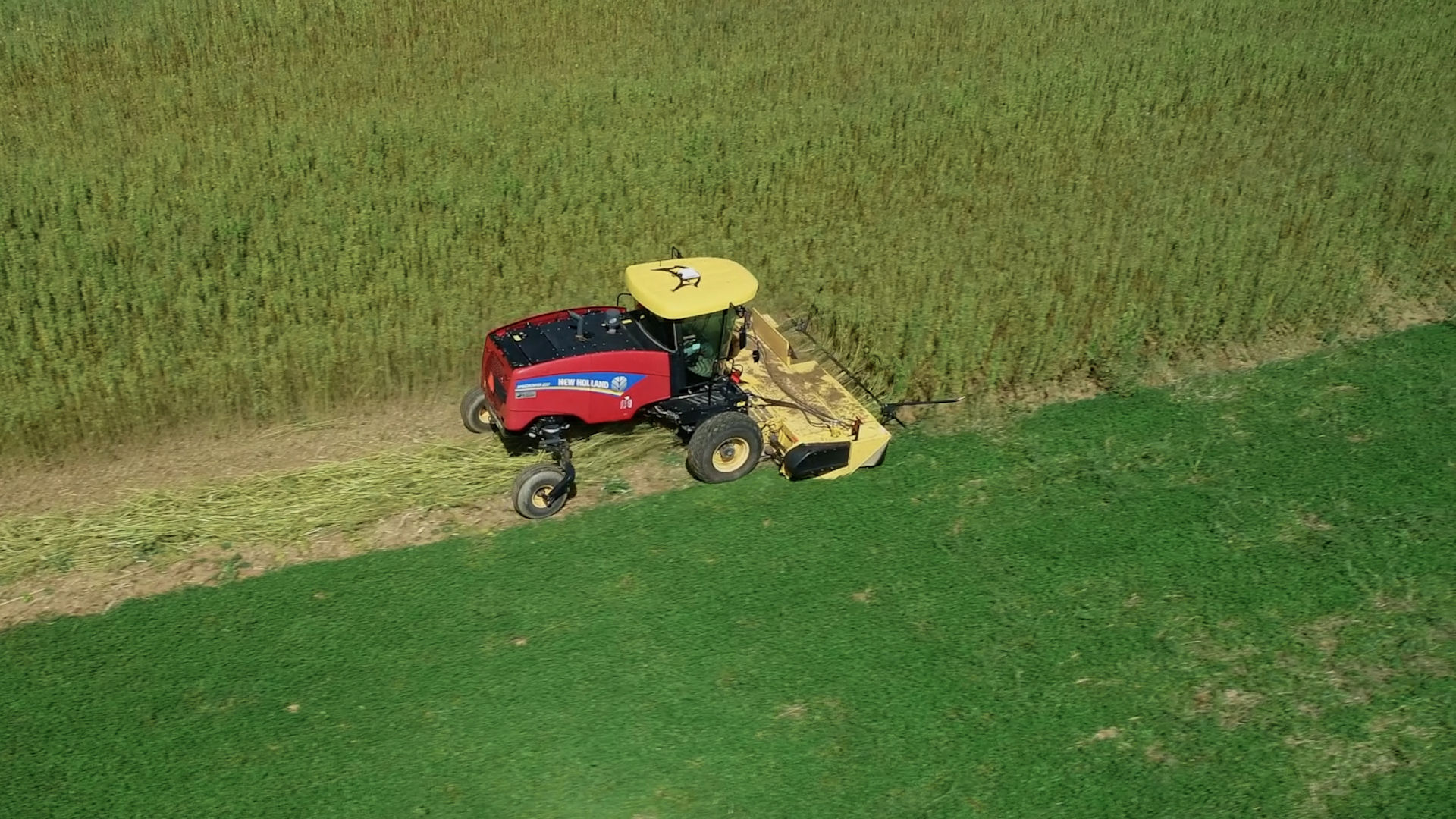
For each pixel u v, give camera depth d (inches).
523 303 618.8
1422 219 708.7
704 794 371.2
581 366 479.5
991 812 366.0
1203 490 506.9
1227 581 454.9
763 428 522.0
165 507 497.7
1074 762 382.3
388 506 498.9
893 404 555.2
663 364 497.7
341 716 399.2
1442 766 377.7
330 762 382.3
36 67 874.1
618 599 448.1
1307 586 451.5
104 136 785.6
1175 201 705.0
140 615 442.6
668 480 518.0
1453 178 721.0
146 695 407.8
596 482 516.1
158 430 550.3
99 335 577.0
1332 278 645.3
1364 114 836.6
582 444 535.2
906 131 797.2
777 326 609.9
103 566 467.2
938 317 587.8
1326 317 635.5
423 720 397.1
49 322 573.0
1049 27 994.1
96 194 698.2
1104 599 446.6
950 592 451.2
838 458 502.0
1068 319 606.2
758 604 446.0
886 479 518.0
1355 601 444.1
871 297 614.5
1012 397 580.1
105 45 916.0
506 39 953.5
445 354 585.0
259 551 476.7
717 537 481.7
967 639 429.4
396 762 382.3
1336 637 428.1
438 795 370.9
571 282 637.9
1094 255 640.4
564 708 401.4
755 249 664.4
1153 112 840.9
